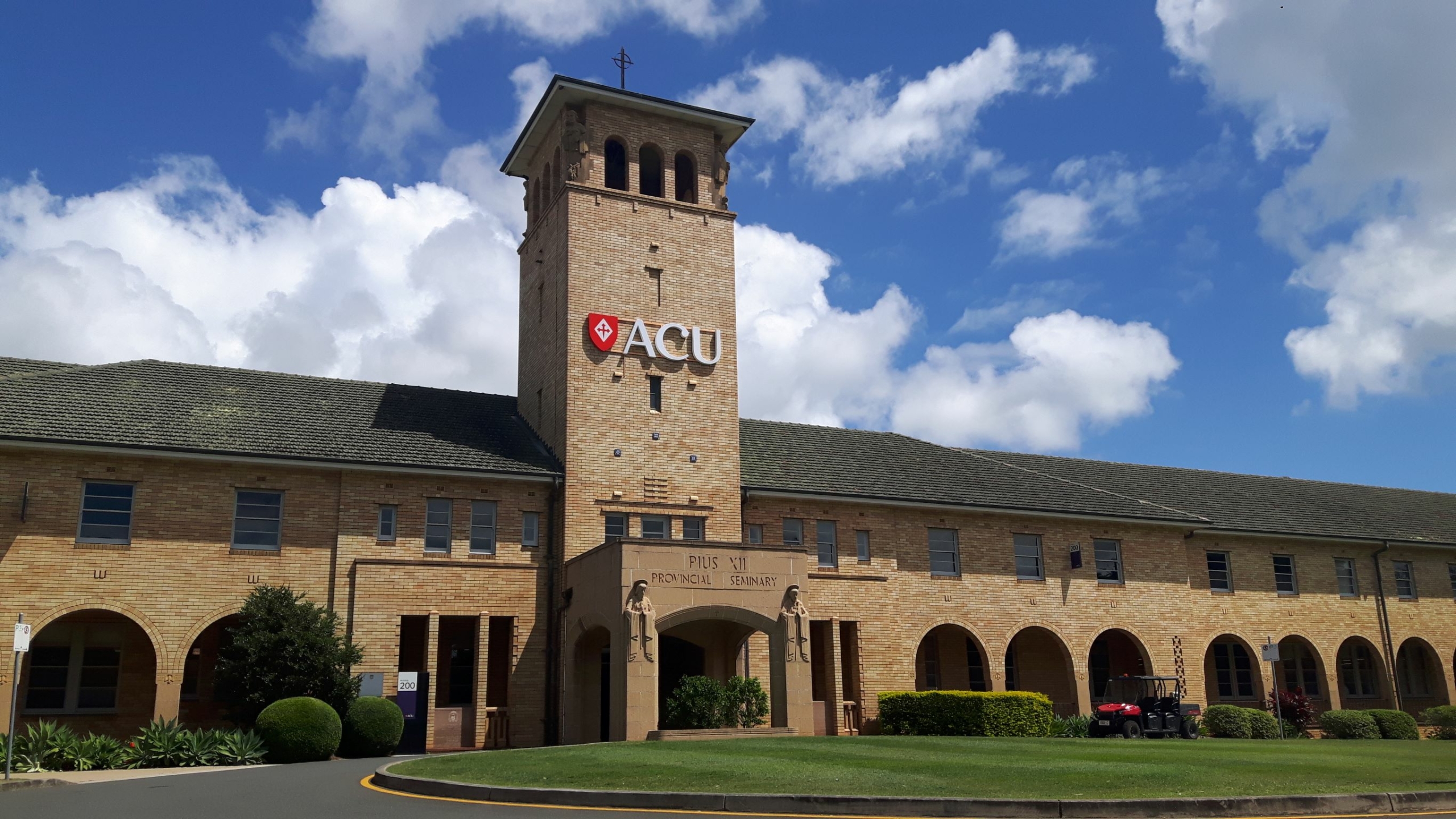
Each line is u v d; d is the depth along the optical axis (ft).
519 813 43.19
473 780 52.06
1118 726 100.48
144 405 91.66
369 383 109.09
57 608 81.35
